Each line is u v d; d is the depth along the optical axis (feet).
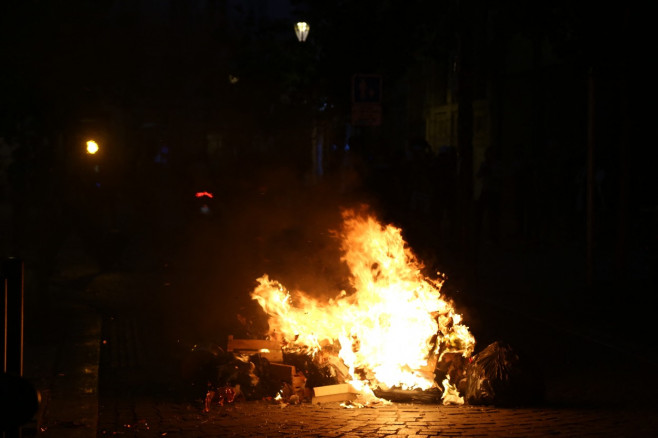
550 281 80.69
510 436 32.76
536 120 133.49
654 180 105.09
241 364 40.98
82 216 83.56
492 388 38.27
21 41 60.39
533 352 50.67
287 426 34.94
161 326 58.75
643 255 97.76
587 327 57.93
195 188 115.24
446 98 164.96
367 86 101.86
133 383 43.42
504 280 81.51
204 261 92.12
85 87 70.69
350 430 33.99
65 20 63.67
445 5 109.91
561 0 66.08
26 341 52.80
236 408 38.45
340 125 156.76
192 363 41.83
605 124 115.75
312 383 41.01
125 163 138.00
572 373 45.11
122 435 34.14
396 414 36.86
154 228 122.62
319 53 137.59
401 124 192.95
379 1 124.16
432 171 104.94
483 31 136.26
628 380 43.24
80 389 41.37
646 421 34.83
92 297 71.05
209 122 242.99
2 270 27.40
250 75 181.16
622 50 66.13
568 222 120.47
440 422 35.12
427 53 118.62
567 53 67.56
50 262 62.03
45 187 68.74
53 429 34.65
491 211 113.29
